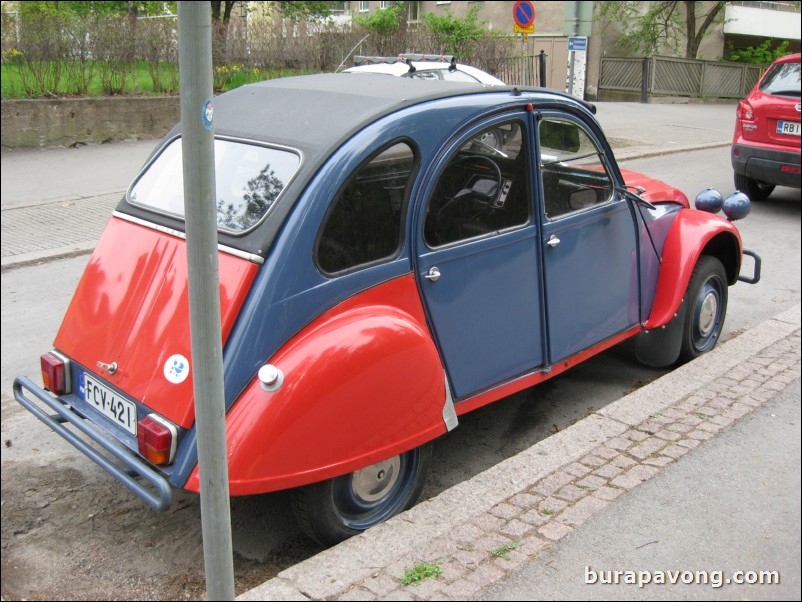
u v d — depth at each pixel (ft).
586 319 15.26
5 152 43.14
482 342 13.21
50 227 30.73
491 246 13.05
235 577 11.57
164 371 10.96
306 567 10.41
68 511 13.15
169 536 12.49
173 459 10.59
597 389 17.83
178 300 11.34
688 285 17.48
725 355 17.81
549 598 9.98
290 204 10.93
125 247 12.76
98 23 47.37
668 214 17.54
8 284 24.79
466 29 65.26
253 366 10.46
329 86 13.70
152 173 13.51
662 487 12.51
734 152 34.58
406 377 11.37
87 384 12.31
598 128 15.10
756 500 12.21
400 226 11.86
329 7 83.66
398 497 12.34
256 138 12.24
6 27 44.65
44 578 11.42
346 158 11.21
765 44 100.89
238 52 53.36
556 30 85.66
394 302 11.84
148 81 48.93
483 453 15.17
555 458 13.29
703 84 88.74
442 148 12.21
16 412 16.79
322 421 10.55
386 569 10.40
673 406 15.29
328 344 10.71
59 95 45.83
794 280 25.38
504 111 13.11
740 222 32.81
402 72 31.91
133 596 11.06
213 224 7.39
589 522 11.57
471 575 10.34
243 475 10.11
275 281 10.62
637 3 88.63
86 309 12.73
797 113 32.24
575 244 14.70
